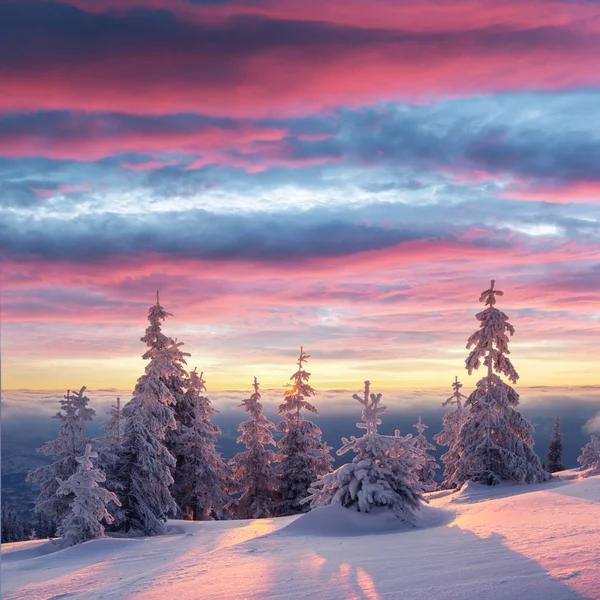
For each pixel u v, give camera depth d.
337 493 18.91
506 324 30.14
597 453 33.56
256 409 42.53
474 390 29.94
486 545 9.91
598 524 11.11
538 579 6.44
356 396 19.64
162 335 33.00
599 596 5.55
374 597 6.57
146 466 28.41
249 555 12.47
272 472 41.97
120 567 13.30
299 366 42.97
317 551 12.03
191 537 20.27
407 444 19.34
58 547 22.02
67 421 31.55
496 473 28.70
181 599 7.80
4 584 12.48
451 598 6.07
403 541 12.54
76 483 22.84
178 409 39.56
